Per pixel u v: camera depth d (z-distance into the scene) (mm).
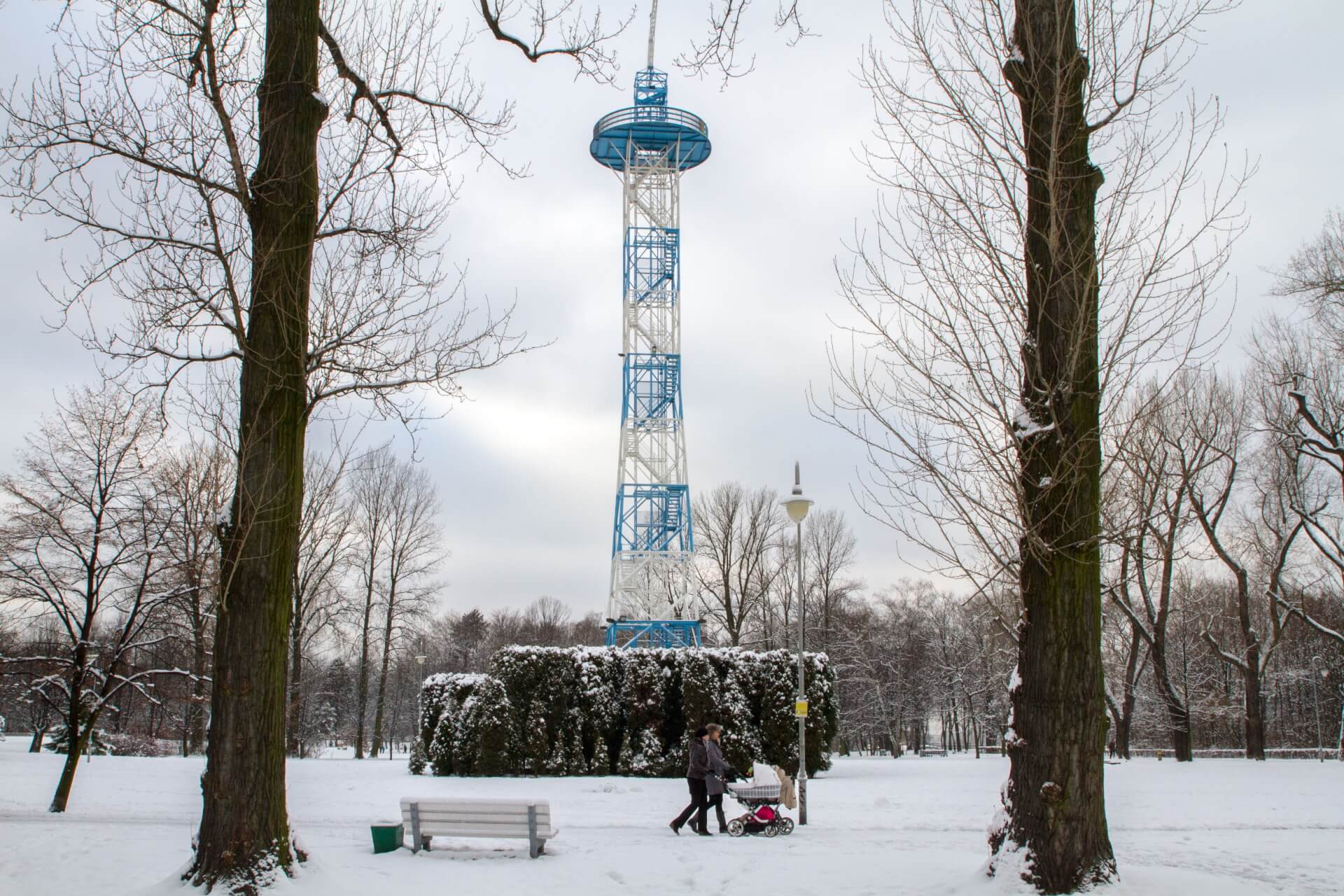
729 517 56750
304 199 10547
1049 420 9734
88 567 17828
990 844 9562
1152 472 13352
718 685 29516
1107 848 9070
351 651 48312
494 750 28125
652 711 29406
